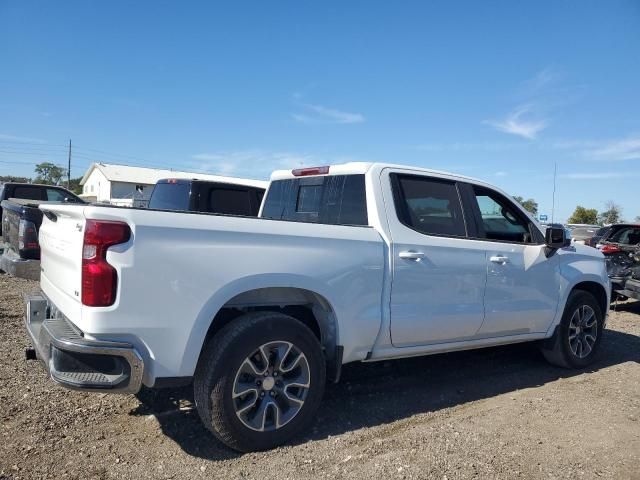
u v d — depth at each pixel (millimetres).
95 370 3170
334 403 4590
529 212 5637
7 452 3416
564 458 3688
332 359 4043
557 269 5617
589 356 5973
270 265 3609
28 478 3129
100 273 3086
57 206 3650
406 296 4336
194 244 3352
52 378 3150
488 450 3750
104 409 4172
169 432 3838
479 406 4672
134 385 3170
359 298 4051
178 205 8523
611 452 3811
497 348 6730
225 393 3420
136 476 3232
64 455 3432
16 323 6543
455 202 4938
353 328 4039
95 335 3098
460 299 4699
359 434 3953
